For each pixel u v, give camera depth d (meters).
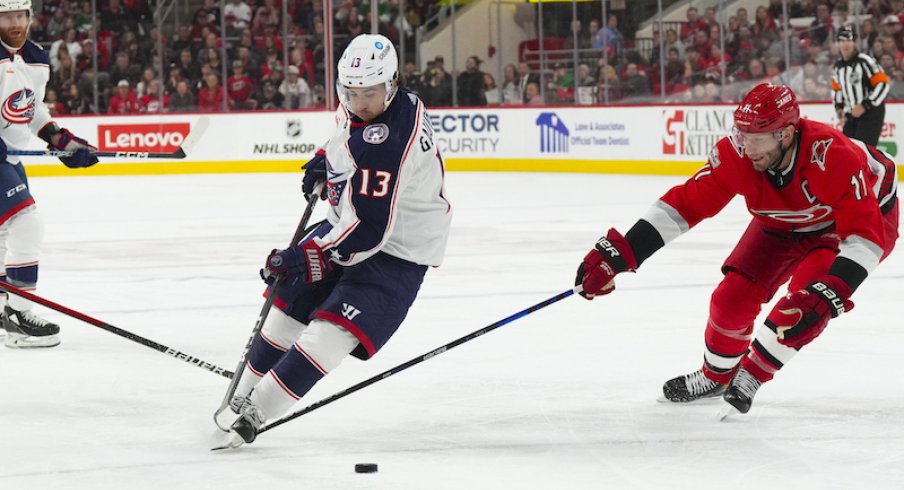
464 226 27.88
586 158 43.94
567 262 22.08
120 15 47.81
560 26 47.06
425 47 48.47
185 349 14.76
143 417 11.41
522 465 9.69
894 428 10.74
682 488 9.03
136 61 47.69
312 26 48.47
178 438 10.62
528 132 45.31
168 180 43.06
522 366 13.59
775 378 12.80
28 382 12.99
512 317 10.58
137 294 19.05
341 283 9.87
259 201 34.84
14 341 14.99
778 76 42.94
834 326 15.61
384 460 9.85
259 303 18.12
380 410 11.61
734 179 10.42
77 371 13.54
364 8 48.97
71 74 47.59
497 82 47.81
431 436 10.63
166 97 47.66
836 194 9.98
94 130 45.66
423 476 9.38
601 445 10.29
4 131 14.93
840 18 41.53
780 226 10.95
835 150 9.91
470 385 12.68
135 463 9.80
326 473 9.46
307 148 46.84
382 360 14.00
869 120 32.16
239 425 9.91
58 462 9.84
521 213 30.59
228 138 46.62
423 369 13.47
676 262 21.56
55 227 28.64
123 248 24.78
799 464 9.65
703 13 45.28
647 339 15.05
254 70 48.03
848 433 10.59
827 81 41.81
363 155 9.27
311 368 9.76
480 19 47.56
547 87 47.12
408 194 9.64
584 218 29.30
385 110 9.41
